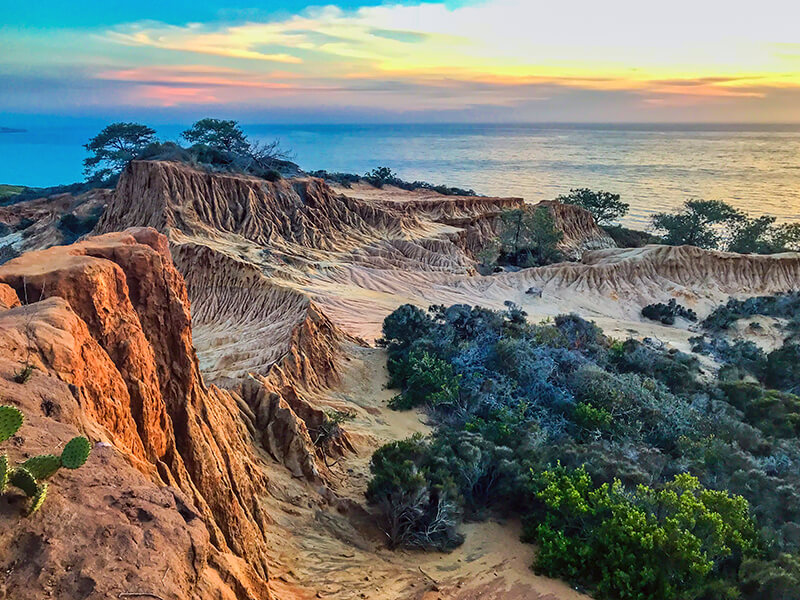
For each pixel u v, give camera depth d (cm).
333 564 1639
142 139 11344
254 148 10444
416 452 2281
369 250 7550
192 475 1360
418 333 3988
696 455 2770
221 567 808
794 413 3444
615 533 1850
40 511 622
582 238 11381
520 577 1802
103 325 1230
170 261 1800
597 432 2939
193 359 1580
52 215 8144
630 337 5347
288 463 2064
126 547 612
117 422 1058
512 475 2245
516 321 4712
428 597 1614
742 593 1756
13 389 801
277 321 3869
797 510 2202
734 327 6000
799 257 7619
